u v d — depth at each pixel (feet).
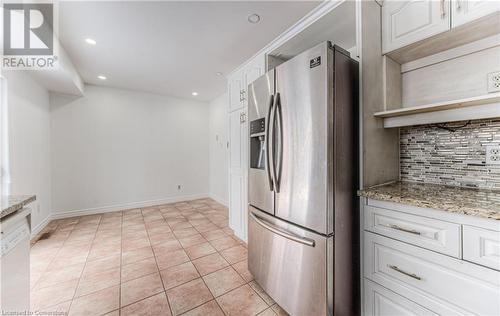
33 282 5.83
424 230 3.19
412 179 5.11
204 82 11.52
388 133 4.95
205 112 16.07
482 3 3.35
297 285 4.26
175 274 6.22
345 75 4.06
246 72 8.48
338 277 3.91
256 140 5.78
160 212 12.48
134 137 13.38
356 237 4.23
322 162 3.79
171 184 14.75
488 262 2.64
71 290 5.49
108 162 12.59
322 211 3.80
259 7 5.39
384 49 4.64
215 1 5.17
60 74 8.42
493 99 3.26
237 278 6.04
